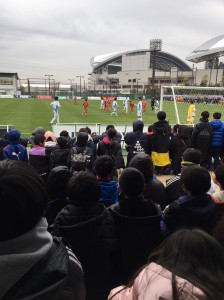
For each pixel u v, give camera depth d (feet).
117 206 8.43
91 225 7.00
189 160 13.10
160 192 11.43
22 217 3.02
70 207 7.38
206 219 8.28
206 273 3.26
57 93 301.63
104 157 10.88
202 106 71.82
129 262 8.23
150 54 529.86
